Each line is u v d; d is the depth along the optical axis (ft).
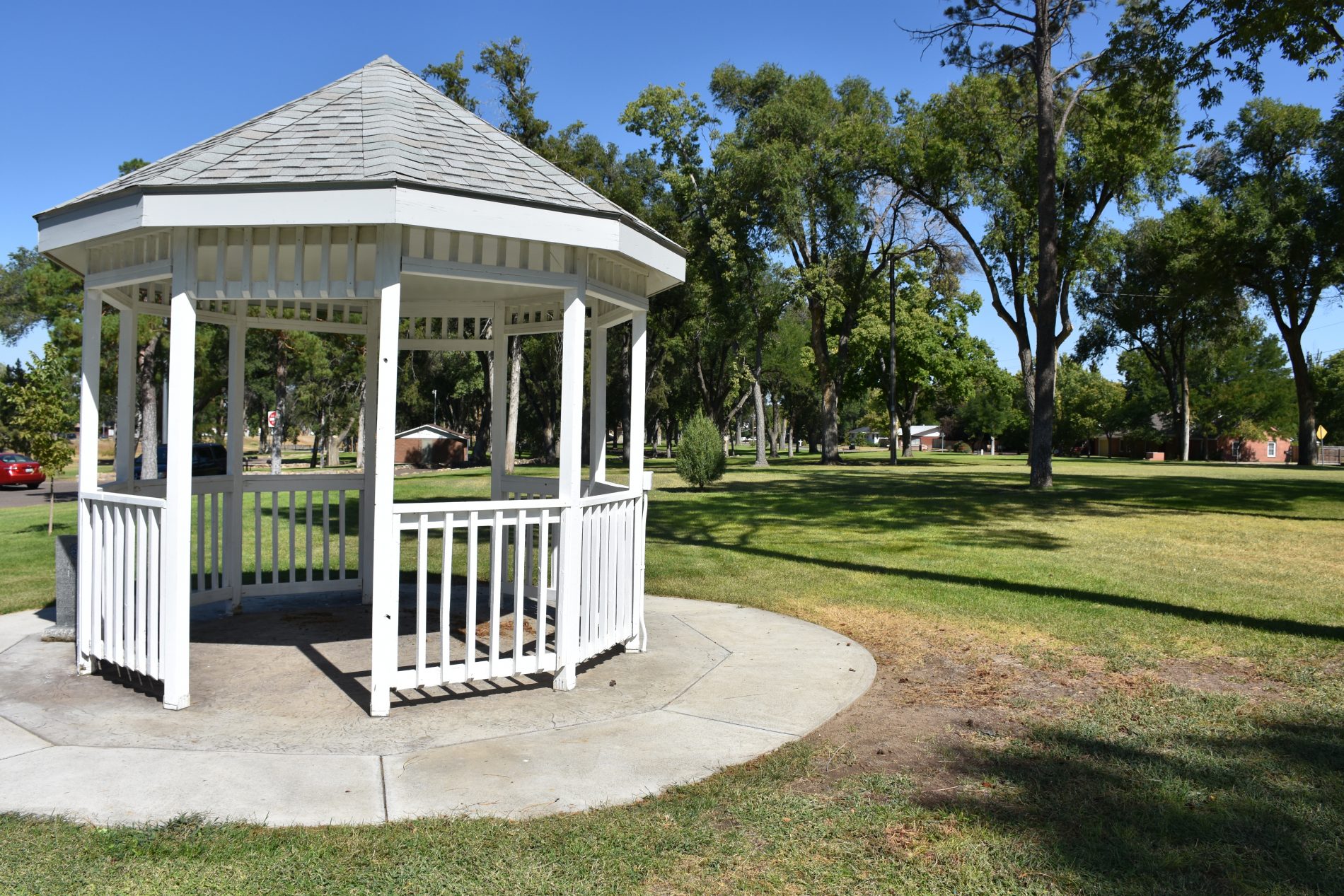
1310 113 107.76
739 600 25.23
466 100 101.71
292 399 152.56
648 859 9.32
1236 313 133.90
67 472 110.11
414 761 12.17
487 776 11.63
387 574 13.93
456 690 15.72
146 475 78.69
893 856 9.46
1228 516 49.42
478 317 23.43
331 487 23.11
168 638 14.20
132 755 12.22
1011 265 98.37
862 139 96.68
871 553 34.83
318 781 11.39
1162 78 52.80
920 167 92.43
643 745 12.98
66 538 19.19
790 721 14.24
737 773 11.87
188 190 13.34
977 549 35.83
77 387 74.33
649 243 16.78
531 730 13.61
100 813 10.28
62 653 18.02
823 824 10.24
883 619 22.66
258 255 17.06
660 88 100.99
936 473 96.94
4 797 10.68
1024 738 13.47
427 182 13.37
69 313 76.23
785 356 152.15
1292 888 8.75
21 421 41.83
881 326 143.74
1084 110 83.66
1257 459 219.00
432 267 14.15
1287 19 42.29
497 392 23.27
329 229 14.05
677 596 26.20
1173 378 183.21
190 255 13.91
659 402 149.28
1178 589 26.63
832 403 123.75
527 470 99.71
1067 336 94.48
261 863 9.06
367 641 19.27
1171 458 203.41
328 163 14.23
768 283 112.57
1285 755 12.57
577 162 108.47
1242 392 207.82
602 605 17.16
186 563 14.26
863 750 12.89
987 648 19.47
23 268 93.61
